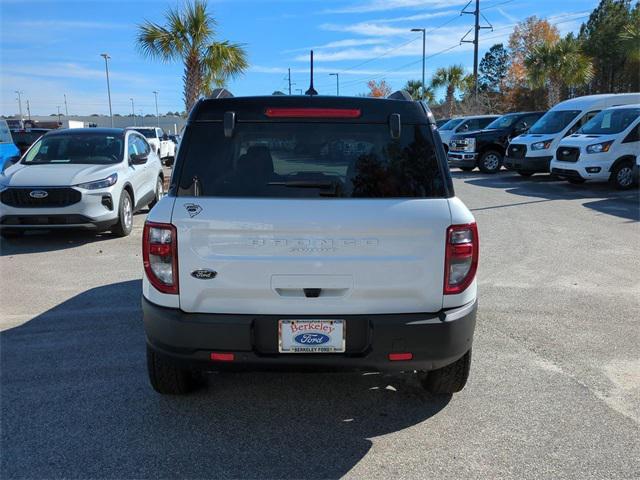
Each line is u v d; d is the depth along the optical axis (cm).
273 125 330
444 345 320
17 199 834
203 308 319
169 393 391
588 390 404
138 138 1111
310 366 319
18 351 472
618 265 744
